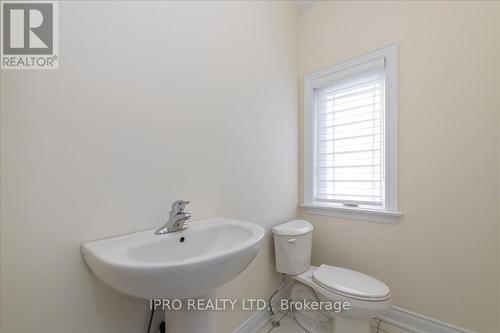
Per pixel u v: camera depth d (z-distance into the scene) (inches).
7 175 22.9
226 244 37.6
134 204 32.7
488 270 44.6
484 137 44.9
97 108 29.0
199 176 42.0
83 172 27.8
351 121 64.9
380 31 57.6
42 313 24.8
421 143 51.9
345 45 63.8
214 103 45.0
